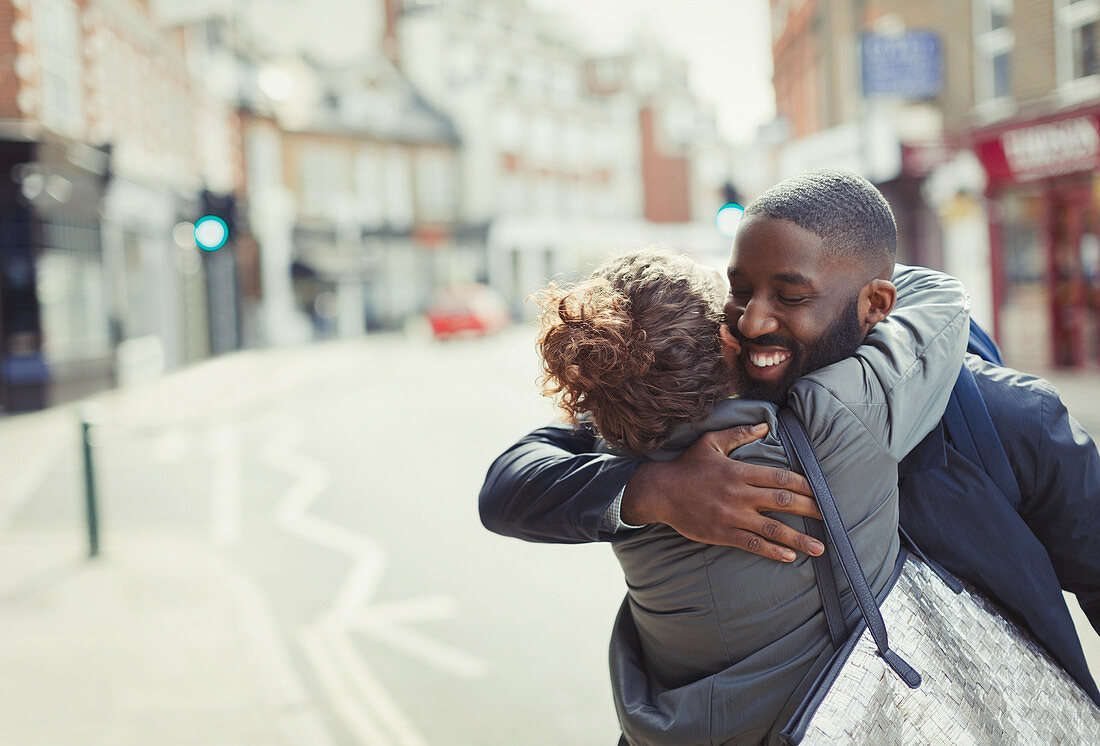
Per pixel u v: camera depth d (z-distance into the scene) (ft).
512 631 14.51
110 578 17.76
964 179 43.01
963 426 3.73
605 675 12.72
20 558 19.52
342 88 123.95
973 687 3.39
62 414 46.39
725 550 3.58
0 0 46.24
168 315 69.82
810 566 3.47
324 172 117.70
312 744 10.62
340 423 41.39
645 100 163.84
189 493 26.91
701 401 3.58
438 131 134.51
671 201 167.02
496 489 4.00
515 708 11.76
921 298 3.74
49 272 48.49
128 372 58.59
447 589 16.79
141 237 64.64
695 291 3.68
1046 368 39.58
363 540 20.67
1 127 45.78
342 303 115.34
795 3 66.44
